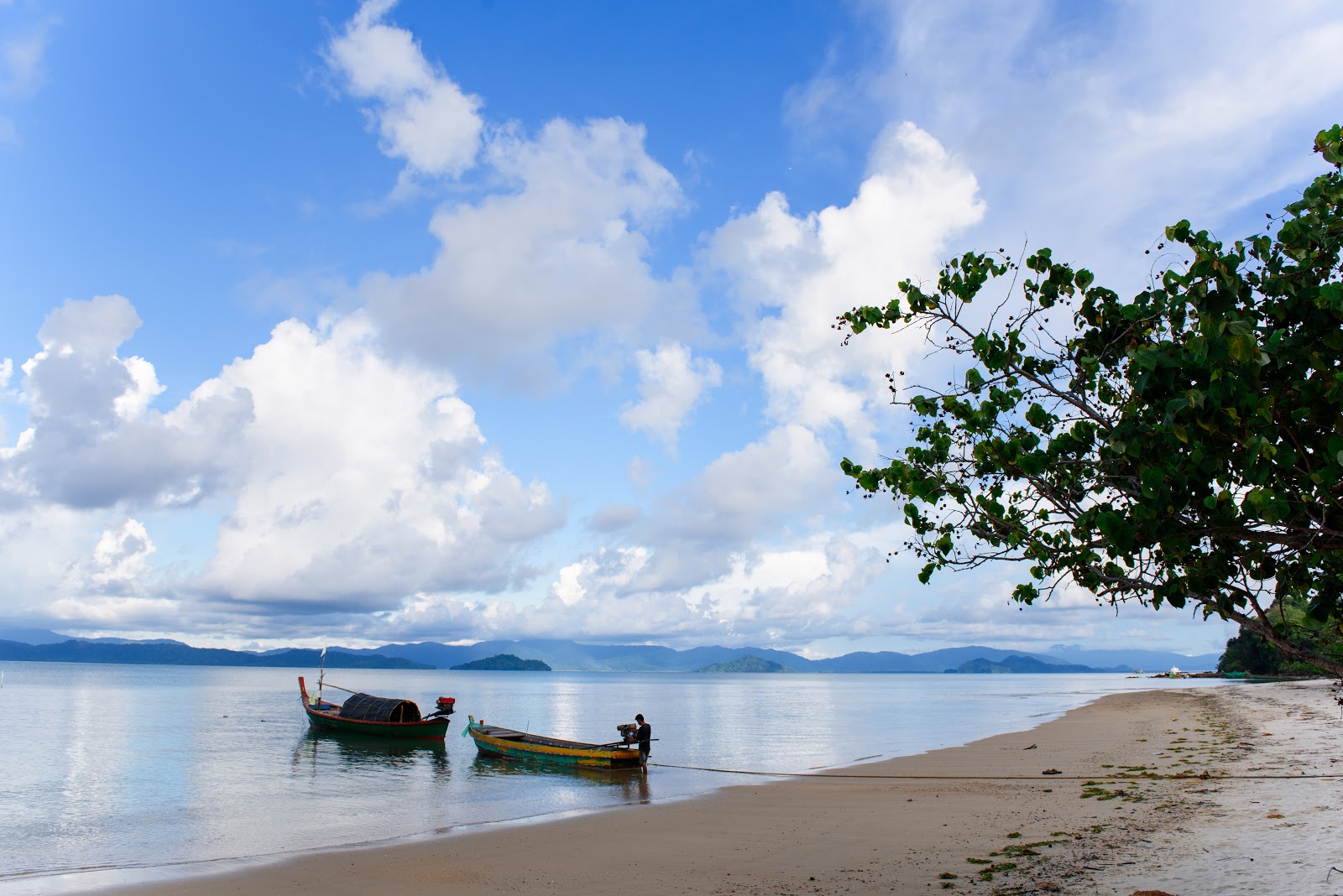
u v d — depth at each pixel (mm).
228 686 144750
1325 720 36156
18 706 80000
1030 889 10875
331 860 16422
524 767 33969
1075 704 77938
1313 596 6402
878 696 126062
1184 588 6539
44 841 20156
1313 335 5941
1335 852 11367
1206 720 41781
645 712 80000
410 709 45094
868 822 18125
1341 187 6508
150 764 36312
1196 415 5629
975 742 39094
